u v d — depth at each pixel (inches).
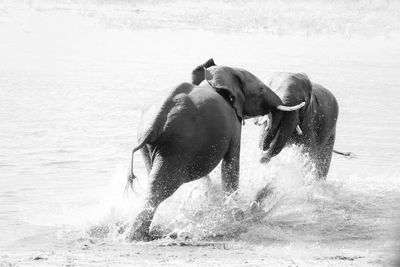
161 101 502.9
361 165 735.1
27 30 1921.8
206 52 1644.9
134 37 1870.1
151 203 486.6
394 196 606.5
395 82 1310.3
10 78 1231.5
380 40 2004.2
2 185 613.6
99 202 561.6
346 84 1263.5
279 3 2682.1
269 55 1622.8
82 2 2485.2
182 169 495.8
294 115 610.9
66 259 398.9
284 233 497.0
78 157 723.4
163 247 454.0
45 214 531.5
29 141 791.1
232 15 2345.0
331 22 2247.8
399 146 820.6
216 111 510.9
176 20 2217.0
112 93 1115.9
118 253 430.3
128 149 764.0
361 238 485.4
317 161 662.5
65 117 926.4
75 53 1588.3
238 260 406.9
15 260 391.9
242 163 682.8
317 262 399.5
